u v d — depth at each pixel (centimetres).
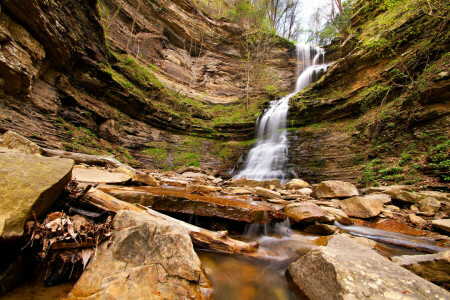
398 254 320
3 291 157
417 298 153
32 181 187
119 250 198
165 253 200
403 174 754
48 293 169
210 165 1546
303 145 1334
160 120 1548
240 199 553
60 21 780
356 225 463
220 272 251
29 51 682
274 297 214
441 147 696
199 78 2342
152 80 1605
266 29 2412
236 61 2556
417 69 971
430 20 938
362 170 948
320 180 1088
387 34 1139
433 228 425
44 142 741
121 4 1842
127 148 1291
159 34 2148
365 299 153
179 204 402
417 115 821
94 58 1102
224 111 2128
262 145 1616
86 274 178
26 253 176
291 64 2552
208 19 2558
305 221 437
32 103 757
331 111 1348
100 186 411
